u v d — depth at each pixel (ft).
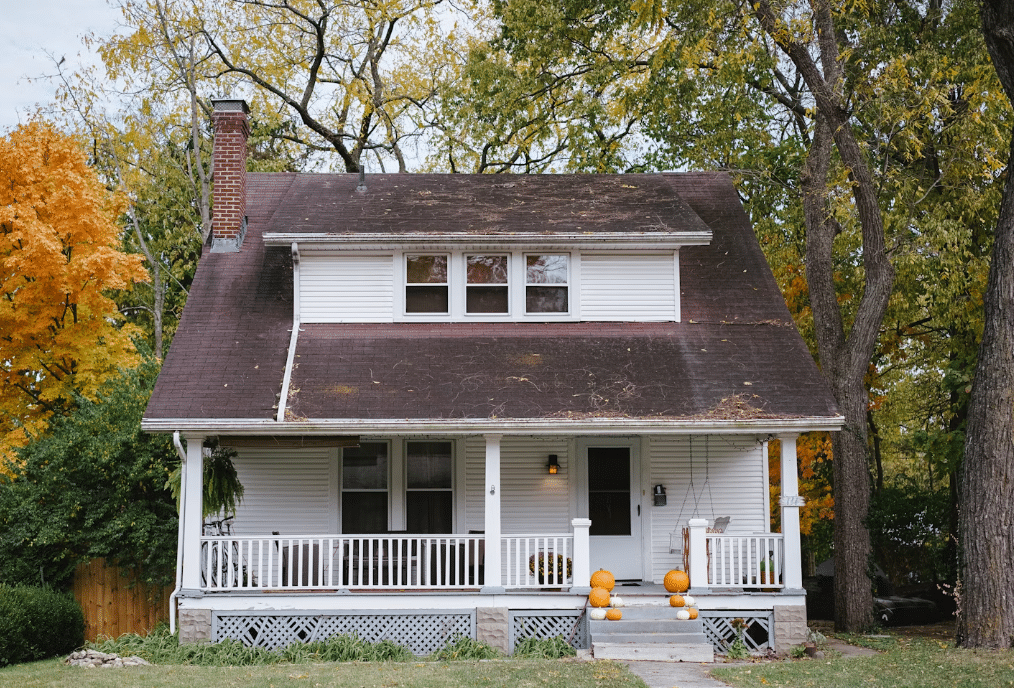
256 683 38.14
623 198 63.93
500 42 92.38
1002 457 45.78
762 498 57.98
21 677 39.78
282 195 69.72
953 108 69.00
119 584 57.72
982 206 68.28
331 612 48.52
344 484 57.31
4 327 65.77
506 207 62.08
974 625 45.60
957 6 68.28
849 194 63.36
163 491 58.39
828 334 63.00
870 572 59.57
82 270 63.16
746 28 60.90
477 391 51.49
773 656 47.34
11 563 56.59
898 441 101.40
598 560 57.16
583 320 58.59
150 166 93.76
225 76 98.17
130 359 66.39
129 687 37.29
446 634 48.60
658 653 45.16
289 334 56.90
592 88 91.86
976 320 68.18
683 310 59.67
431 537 49.57
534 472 57.82
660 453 58.03
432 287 58.65
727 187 71.15
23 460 58.03
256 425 48.39
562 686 37.22
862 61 66.08
